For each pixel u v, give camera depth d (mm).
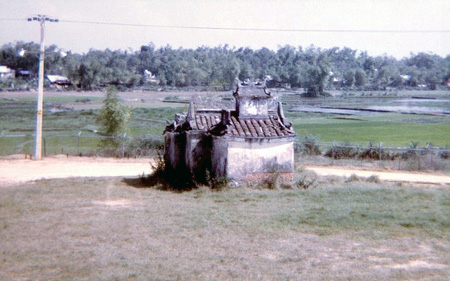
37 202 22000
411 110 106688
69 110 92812
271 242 16422
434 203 22656
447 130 69438
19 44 185125
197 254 15047
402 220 19312
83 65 163625
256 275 13203
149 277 12953
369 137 61188
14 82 155750
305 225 18656
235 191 25109
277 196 24047
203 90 165500
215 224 18656
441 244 16328
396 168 36344
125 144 44625
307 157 41594
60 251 15078
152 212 20547
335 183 28406
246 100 27312
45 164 35438
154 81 191000
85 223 18453
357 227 18359
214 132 26875
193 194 24594
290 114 96125
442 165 36219
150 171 33281
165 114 87625
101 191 24969
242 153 26016
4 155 40594
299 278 12969
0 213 19781
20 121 74125
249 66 192500
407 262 14492
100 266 13773
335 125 75938
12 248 15258
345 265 14125
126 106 49938
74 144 51375
